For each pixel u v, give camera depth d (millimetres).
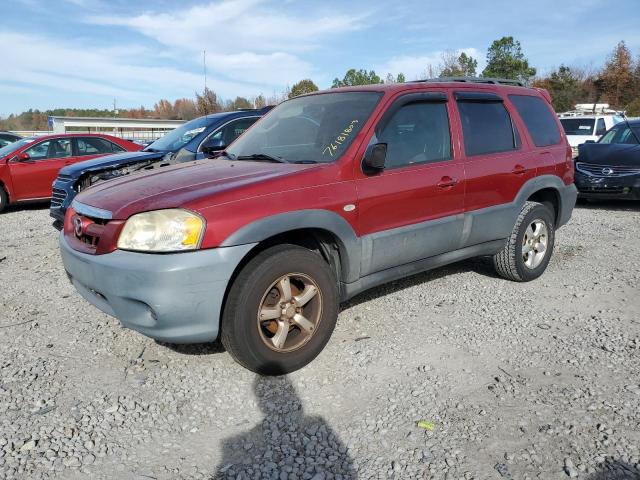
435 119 4238
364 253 3662
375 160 3537
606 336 3867
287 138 4137
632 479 2389
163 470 2508
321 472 2471
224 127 7281
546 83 47500
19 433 2771
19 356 3643
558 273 5406
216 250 2990
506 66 42812
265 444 2693
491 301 4594
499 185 4570
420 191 3934
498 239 4734
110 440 2729
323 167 3525
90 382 3295
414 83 4246
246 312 3094
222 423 2877
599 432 2727
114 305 3098
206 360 3562
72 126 41375
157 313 2947
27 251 6695
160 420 2902
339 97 4285
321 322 3443
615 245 6621
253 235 3086
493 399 3047
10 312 4480
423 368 3410
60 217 7219
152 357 3617
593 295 4746
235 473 2479
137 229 3008
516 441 2668
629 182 8930
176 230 2943
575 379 3254
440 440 2684
